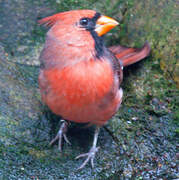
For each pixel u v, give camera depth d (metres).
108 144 4.39
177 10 5.27
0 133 4.03
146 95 5.02
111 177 4.05
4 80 4.69
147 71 5.25
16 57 5.38
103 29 3.65
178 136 4.54
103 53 3.70
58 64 3.48
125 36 5.77
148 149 4.40
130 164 4.22
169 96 4.95
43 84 3.67
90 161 4.14
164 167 4.24
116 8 6.03
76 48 3.44
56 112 3.85
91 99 3.58
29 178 3.78
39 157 4.00
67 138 4.34
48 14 6.02
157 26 5.40
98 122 4.05
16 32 5.76
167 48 5.18
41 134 4.23
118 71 4.10
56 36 3.52
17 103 4.43
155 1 5.52
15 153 3.93
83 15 3.54
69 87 3.49
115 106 3.95
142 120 4.73
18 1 6.22
